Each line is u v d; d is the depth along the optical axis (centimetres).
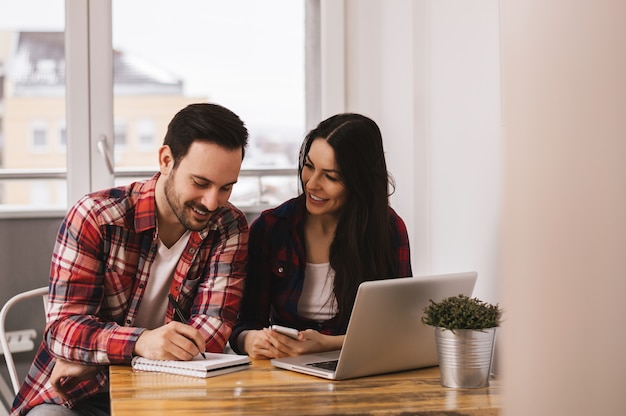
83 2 270
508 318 47
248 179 287
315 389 144
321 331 201
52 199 271
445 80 224
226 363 159
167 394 138
